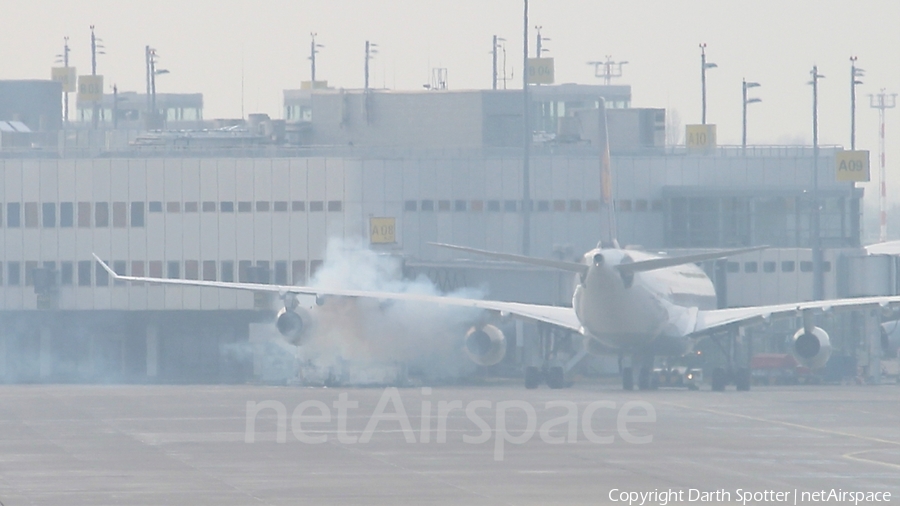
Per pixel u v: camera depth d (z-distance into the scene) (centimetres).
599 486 13200
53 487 13212
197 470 14325
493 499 12438
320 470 14288
